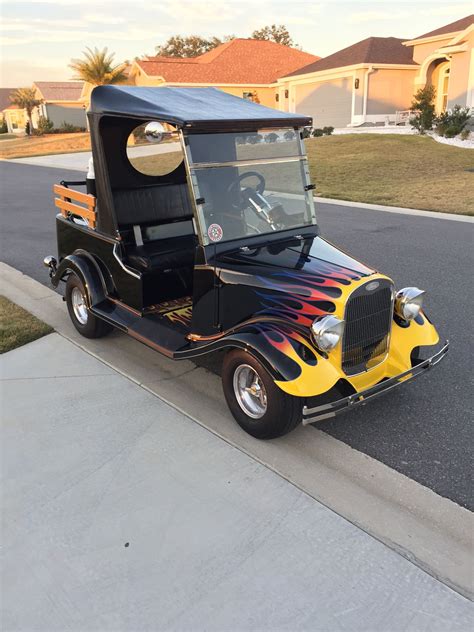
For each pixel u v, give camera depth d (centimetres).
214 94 473
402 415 395
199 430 376
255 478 327
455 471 334
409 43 2838
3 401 416
